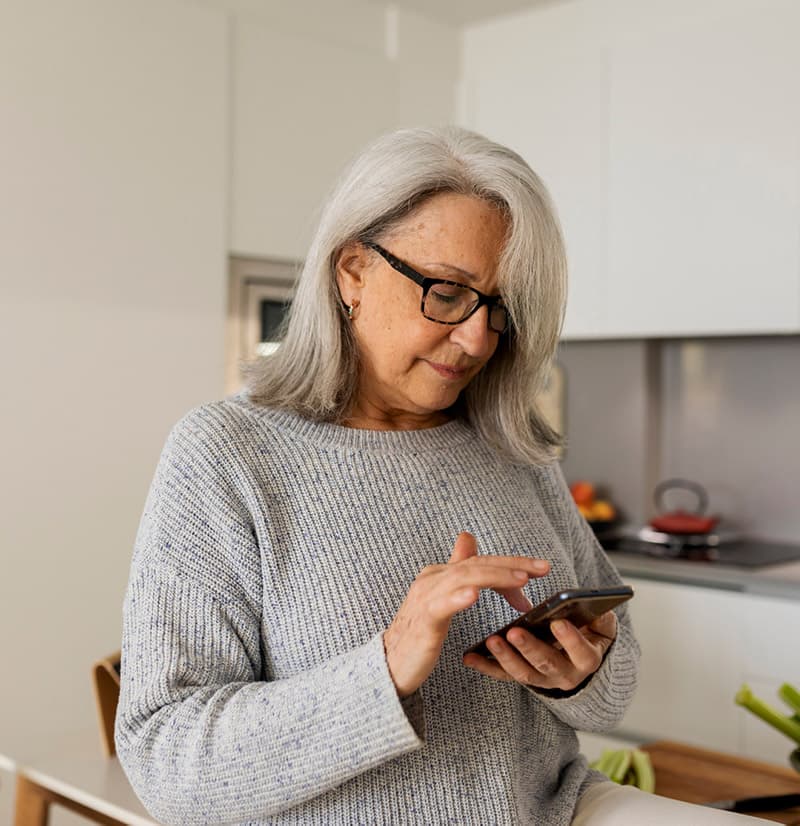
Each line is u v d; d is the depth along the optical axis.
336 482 1.24
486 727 1.20
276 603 1.17
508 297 1.23
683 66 3.34
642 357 3.82
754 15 3.18
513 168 1.22
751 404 3.71
